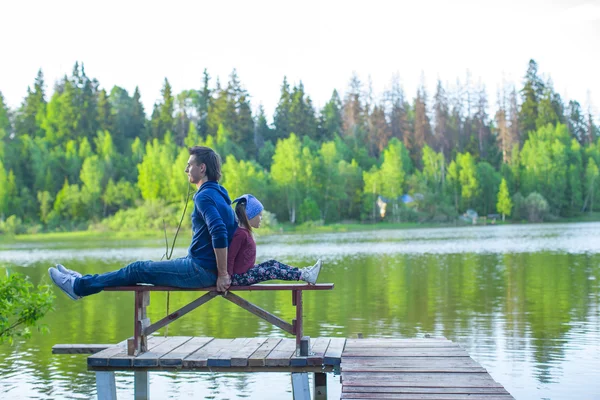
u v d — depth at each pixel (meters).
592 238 50.00
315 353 6.32
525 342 10.77
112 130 120.69
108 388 6.29
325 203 97.12
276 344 6.94
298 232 81.06
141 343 6.42
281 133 128.25
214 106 122.44
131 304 16.56
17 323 7.45
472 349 10.32
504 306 14.84
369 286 19.56
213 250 6.00
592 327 12.00
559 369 9.04
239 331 12.31
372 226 91.50
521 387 8.25
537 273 22.72
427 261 29.81
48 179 96.50
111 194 92.75
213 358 6.15
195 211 6.07
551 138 113.56
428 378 5.67
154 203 86.00
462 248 39.84
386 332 11.93
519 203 100.38
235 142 117.25
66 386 8.62
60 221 90.25
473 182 102.94
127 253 44.59
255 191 90.69
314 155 106.50
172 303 16.66
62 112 117.19
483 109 124.75
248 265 6.11
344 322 13.10
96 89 131.12
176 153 106.06
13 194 92.12
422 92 124.25
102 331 12.69
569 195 106.19
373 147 124.12
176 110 128.38
